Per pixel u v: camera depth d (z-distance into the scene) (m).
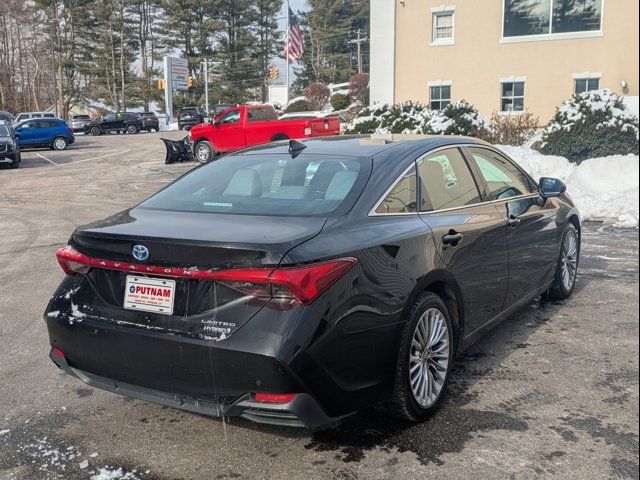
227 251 2.67
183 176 3.98
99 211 12.48
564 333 4.60
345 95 54.06
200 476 2.87
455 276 3.54
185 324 2.76
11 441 3.23
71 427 3.38
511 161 4.76
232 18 79.44
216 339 2.67
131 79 83.00
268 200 3.31
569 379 3.80
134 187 16.77
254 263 2.64
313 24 85.94
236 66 79.56
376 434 3.21
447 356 3.48
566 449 2.99
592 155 12.10
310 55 87.69
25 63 85.62
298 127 20.55
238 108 21.53
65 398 3.76
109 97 84.44
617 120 12.00
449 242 3.50
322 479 2.81
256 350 2.59
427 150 3.79
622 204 9.12
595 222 9.12
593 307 5.20
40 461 3.03
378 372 2.96
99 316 3.01
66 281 3.28
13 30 83.19
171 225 3.05
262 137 21.12
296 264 2.64
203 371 2.71
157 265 2.83
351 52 86.56
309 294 2.64
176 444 3.17
